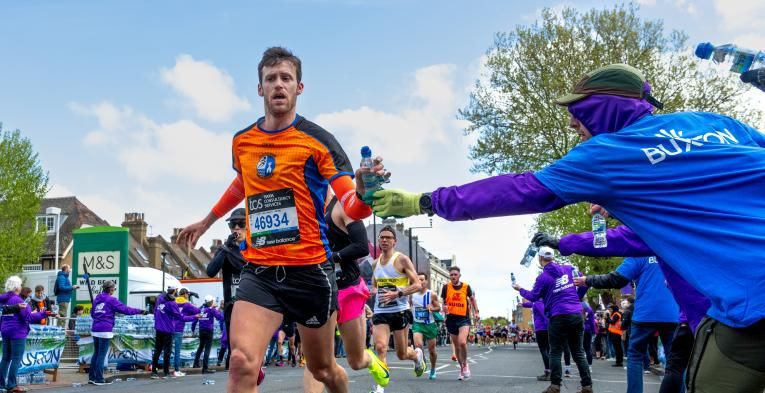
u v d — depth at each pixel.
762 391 2.46
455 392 9.88
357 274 6.38
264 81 4.22
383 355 9.02
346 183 4.00
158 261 62.31
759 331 2.35
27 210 37.56
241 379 3.84
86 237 20.61
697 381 2.54
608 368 17.00
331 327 4.41
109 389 11.84
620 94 2.95
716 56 3.16
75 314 18.55
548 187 2.65
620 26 33.28
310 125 4.23
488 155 35.16
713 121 2.82
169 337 15.45
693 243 2.48
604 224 4.21
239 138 4.36
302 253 4.12
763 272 2.33
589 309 17.84
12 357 11.50
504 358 23.78
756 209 2.47
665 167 2.58
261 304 4.03
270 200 4.18
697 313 3.52
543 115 34.09
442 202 2.77
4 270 35.94
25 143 38.44
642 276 6.79
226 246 6.92
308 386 6.08
